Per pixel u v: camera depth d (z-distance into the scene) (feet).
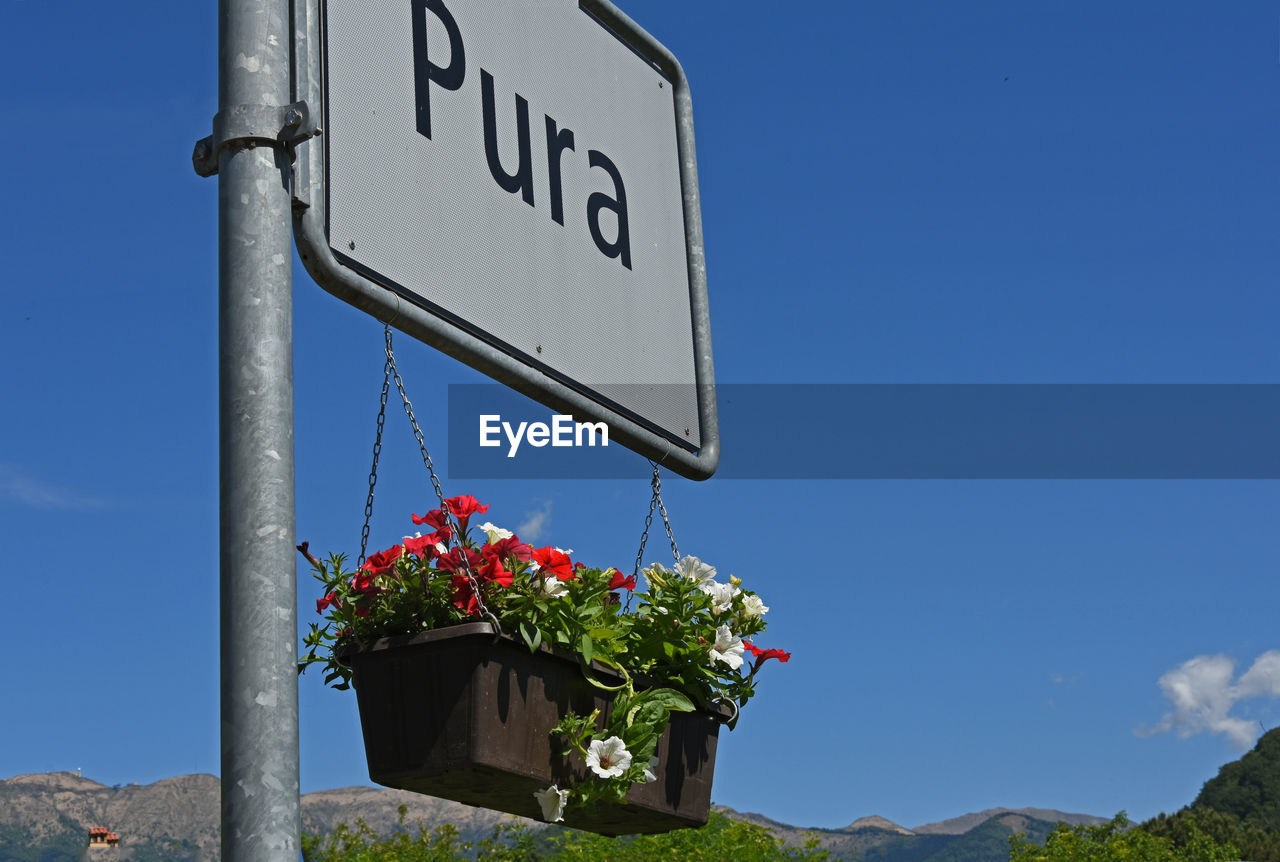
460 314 6.42
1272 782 282.77
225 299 4.83
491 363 6.56
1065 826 64.34
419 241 6.21
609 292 7.91
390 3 6.35
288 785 4.42
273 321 4.82
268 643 4.50
